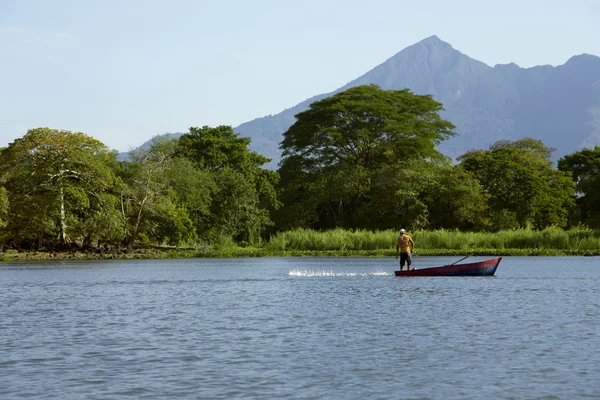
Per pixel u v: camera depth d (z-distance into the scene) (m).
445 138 129.38
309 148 120.88
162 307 30.81
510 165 104.44
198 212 89.75
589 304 30.81
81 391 15.98
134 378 17.14
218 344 21.39
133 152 85.75
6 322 26.28
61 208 75.25
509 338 22.08
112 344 21.48
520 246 78.50
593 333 22.92
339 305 31.02
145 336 22.94
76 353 20.11
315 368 18.08
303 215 107.81
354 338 22.27
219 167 103.62
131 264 65.50
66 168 77.06
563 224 106.06
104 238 78.38
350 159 119.94
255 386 16.34
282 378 17.06
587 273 49.12
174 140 104.00
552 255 73.06
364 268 56.97
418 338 22.17
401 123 118.12
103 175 77.31
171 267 60.25
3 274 52.50
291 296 35.06
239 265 62.44
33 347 21.03
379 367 18.16
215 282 43.97
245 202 90.12
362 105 118.12
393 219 101.69
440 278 45.66
